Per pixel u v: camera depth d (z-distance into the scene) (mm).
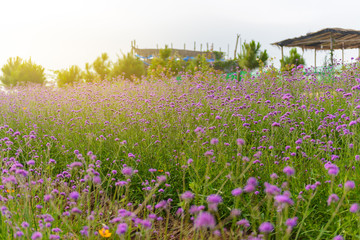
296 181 3482
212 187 3529
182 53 43188
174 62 20156
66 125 5965
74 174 4184
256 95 7242
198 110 6344
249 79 9586
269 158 4043
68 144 5250
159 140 4766
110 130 5730
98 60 19938
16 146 5527
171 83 10102
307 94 7141
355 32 20281
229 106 5785
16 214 2869
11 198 2930
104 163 4559
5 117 7105
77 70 20094
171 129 5168
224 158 3809
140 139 5074
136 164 4145
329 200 2283
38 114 7562
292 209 3062
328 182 3209
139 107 6805
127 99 7367
